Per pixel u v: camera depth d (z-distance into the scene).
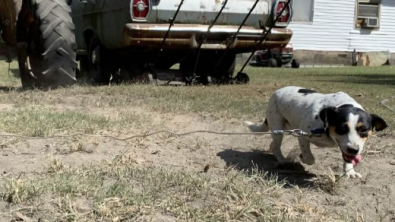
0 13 8.71
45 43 8.27
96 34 10.34
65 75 8.48
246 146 5.09
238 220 3.19
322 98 4.04
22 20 8.65
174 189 3.61
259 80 12.05
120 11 9.32
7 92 8.20
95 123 5.47
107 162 4.14
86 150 4.45
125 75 10.49
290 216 3.27
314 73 16.31
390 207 3.59
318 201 3.63
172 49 9.77
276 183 3.80
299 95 4.26
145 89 8.57
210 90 8.95
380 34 29.02
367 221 3.39
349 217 3.35
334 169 4.38
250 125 4.88
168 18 9.35
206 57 10.63
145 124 5.71
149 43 9.33
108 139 4.86
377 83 11.89
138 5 9.07
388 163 4.54
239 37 10.04
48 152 4.39
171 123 5.93
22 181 3.45
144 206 3.24
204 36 9.60
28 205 3.19
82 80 10.98
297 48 27.52
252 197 3.49
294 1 27.30
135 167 4.05
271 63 24.48
